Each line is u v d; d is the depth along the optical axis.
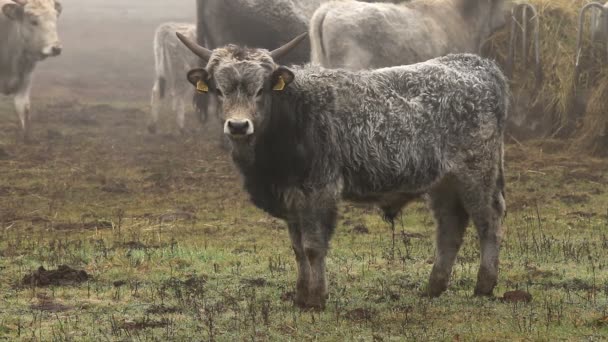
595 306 17.34
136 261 21.58
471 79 17.88
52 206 28.80
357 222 26.20
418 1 34.88
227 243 23.70
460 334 15.61
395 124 17.16
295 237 17.39
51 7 39.62
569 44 38.56
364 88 17.23
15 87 40.22
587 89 38.16
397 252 22.44
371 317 16.64
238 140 16.34
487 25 36.28
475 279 19.70
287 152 16.52
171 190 31.47
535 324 16.17
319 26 33.59
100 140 42.34
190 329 16.08
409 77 17.64
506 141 39.16
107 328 16.25
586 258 21.50
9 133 43.06
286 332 15.84
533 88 38.72
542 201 29.08
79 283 19.61
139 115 51.19
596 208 27.98
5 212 27.88
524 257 21.69
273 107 16.42
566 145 37.56
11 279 19.88
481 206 17.95
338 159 16.86
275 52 17.28
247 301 17.94
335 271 20.50
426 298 18.14
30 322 16.66
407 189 17.53
